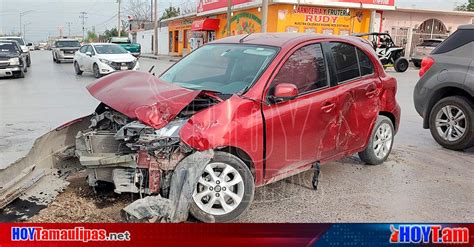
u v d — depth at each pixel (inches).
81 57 777.6
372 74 223.9
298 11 1020.5
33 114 382.0
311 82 187.5
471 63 265.0
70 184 182.1
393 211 176.9
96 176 158.2
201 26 1312.7
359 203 183.5
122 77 189.0
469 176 224.5
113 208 163.6
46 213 158.6
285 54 181.3
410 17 1230.3
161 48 2116.1
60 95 505.4
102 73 726.5
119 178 154.8
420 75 294.4
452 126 275.6
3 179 163.9
